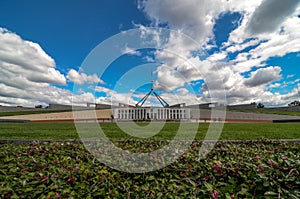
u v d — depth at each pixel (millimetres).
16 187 1861
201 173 2273
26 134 6098
